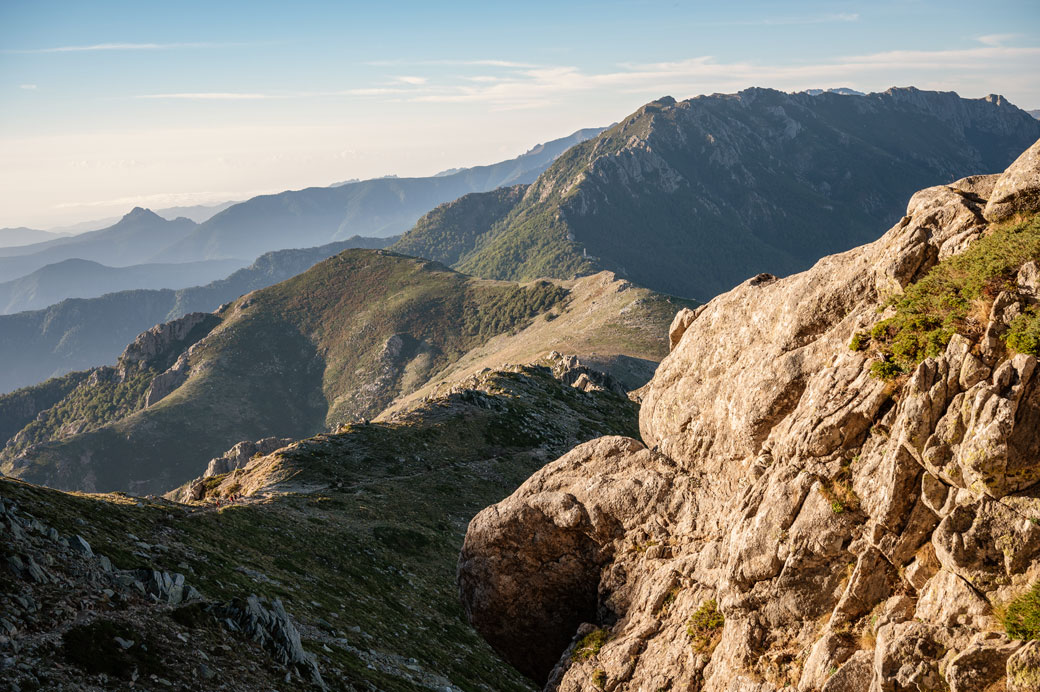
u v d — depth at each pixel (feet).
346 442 350.43
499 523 115.14
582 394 522.88
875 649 64.13
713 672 79.56
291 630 113.50
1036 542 57.93
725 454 99.50
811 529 72.69
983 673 55.62
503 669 171.73
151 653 89.76
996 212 78.59
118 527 141.08
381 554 217.77
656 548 100.78
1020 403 60.29
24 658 78.13
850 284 87.97
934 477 64.75
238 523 184.03
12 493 126.93
